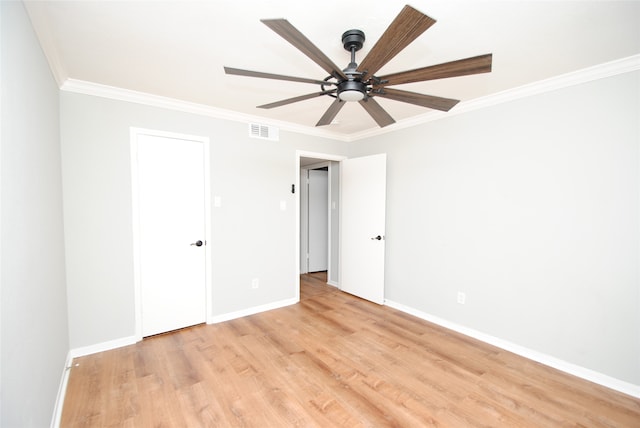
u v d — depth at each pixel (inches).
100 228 96.0
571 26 62.3
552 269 89.4
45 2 54.0
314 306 141.9
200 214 117.0
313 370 85.7
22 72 51.1
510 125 98.0
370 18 59.4
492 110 102.5
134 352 95.8
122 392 75.0
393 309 138.3
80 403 70.8
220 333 110.6
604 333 80.0
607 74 78.4
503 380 81.5
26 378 47.5
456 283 114.5
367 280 149.9
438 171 120.5
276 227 138.7
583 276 83.6
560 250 87.7
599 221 80.7
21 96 50.2
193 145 114.6
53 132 78.1
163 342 103.0
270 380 80.7
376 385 78.8
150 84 93.6
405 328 116.1
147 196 105.4
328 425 64.5
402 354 95.3
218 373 83.9
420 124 127.5
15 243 44.7
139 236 103.6
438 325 119.6
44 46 67.1
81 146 92.3
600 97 79.9
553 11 57.3
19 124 48.7
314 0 54.0
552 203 89.1
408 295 133.6
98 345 96.0
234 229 125.6
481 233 106.5
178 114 110.7
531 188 93.4
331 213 182.4
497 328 102.2
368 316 129.0
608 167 79.0
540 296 91.8
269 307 137.2
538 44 69.3
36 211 58.2
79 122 91.8
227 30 64.6
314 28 63.1
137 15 58.9
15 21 47.6
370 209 147.5
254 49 72.5
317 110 119.3
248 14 58.8
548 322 90.1
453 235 115.3
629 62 74.7
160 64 80.3
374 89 62.7
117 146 98.7
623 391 76.6
